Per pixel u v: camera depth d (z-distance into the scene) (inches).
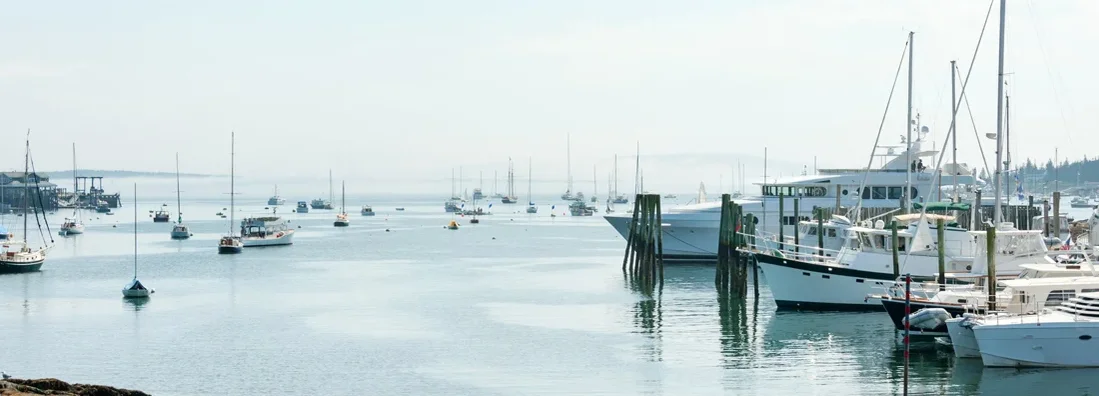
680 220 4532.5
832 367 2219.5
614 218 4992.6
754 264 3171.8
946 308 2358.5
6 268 4527.6
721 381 2130.9
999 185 2689.5
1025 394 1942.7
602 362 2338.8
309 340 2667.3
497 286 3905.0
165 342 2652.6
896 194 4224.9
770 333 2630.4
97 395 1701.5
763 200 4394.7
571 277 4237.2
